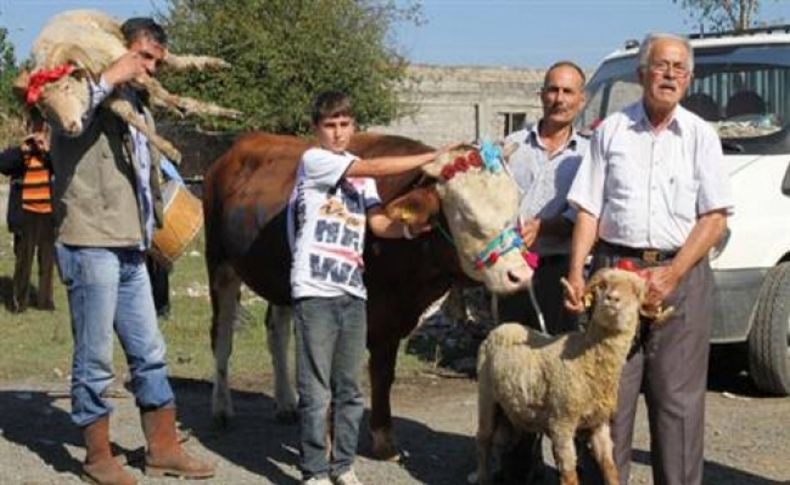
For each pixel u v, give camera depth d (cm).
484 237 562
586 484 563
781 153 836
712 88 882
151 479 642
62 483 633
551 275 600
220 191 735
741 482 640
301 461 604
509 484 623
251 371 928
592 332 532
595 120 876
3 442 708
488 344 585
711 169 517
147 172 626
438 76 3067
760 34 912
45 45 584
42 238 1177
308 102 2659
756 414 788
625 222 523
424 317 1033
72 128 571
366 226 609
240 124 2592
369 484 626
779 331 816
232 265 721
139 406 648
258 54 2612
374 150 649
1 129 2109
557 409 543
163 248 683
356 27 2744
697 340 530
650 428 542
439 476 641
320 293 588
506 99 3138
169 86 2509
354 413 601
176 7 2717
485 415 596
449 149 576
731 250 802
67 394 841
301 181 598
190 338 1057
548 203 596
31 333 1082
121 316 634
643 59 519
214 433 735
